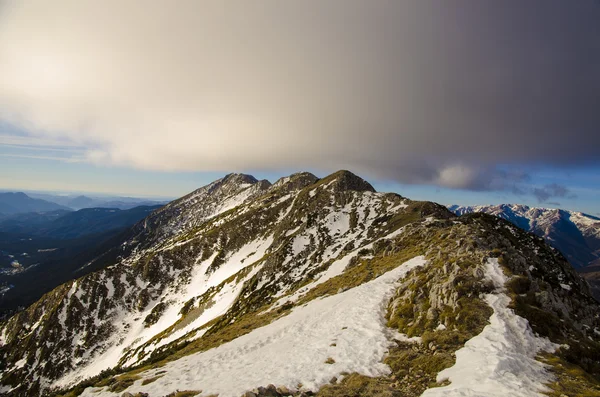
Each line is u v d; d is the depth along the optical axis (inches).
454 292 904.9
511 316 780.6
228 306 3614.7
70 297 5802.2
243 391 675.4
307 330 1113.4
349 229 4035.4
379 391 597.0
